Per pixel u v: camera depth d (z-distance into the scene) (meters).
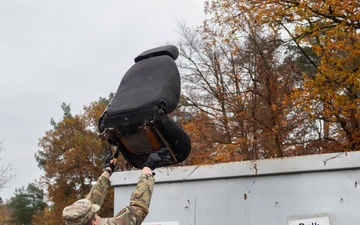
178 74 3.21
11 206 44.62
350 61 12.46
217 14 16.77
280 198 3.53
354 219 3.29
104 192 3.07
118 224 2.54
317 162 3.44
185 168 3.87
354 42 13.28
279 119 15.81
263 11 13.95
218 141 19.66
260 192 3.60
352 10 12.40
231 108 19.55
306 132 15.74
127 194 4.09
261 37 17.02
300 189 3.48
